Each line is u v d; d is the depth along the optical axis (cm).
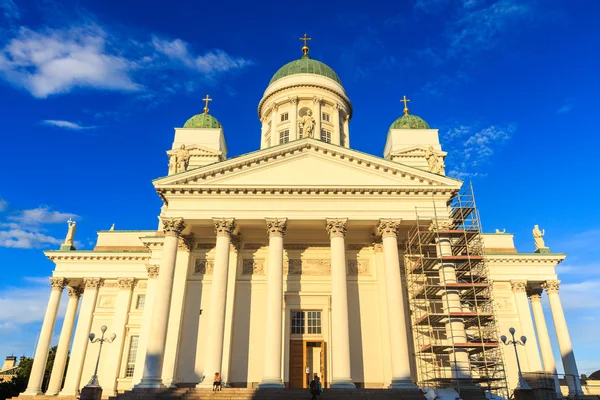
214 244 3928
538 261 4956
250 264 3878
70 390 4753
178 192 3603
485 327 3650
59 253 5278
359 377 3503
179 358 3525
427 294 3650
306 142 3738
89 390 2747
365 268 3853
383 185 3622
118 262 5278
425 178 3666
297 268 3881
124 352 4866
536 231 5200
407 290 3759
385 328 3578
